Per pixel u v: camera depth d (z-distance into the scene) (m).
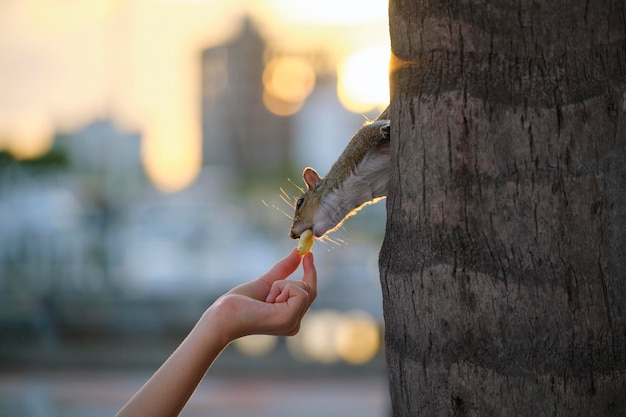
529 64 2.53
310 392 13.61
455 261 2.54
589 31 2.54
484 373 2.50
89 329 16.80
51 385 13.86
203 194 23.69
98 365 15.59
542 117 2.50
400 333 2.66
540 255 2.49
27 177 19.31
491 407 2.50
